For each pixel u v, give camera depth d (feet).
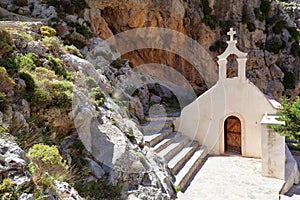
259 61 60.85
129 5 41.24
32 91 13.11
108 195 12.26
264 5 63.10
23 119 11.64
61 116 13.52
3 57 14.38
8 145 8.39
